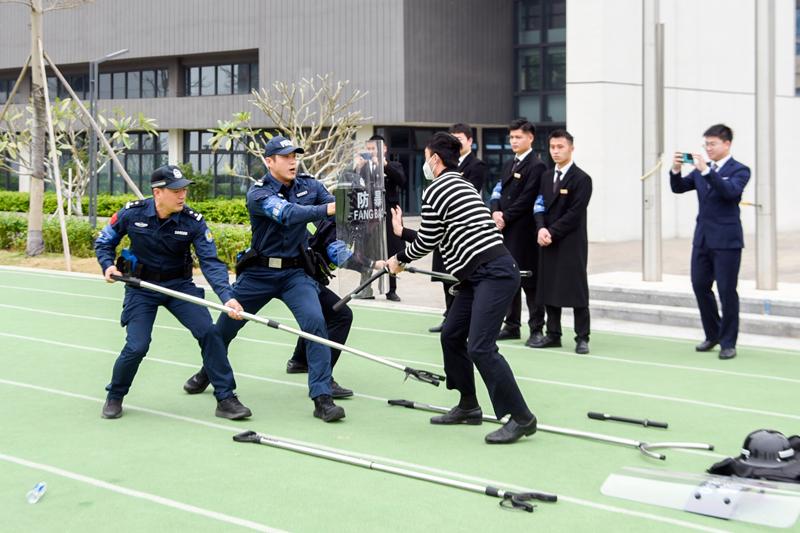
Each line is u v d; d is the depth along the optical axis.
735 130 22.28
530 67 29.23
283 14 29.42
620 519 4.88
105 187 35.94
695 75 21.53
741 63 22.33
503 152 30.23
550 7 28.67
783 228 22.70
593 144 20.61
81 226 19.03
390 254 11.96
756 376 8.33
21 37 36.16
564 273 9.26
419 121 27.45
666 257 17.36
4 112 18.92
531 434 6.33
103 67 35.81
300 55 29.08
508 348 9.59
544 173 9.45
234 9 30.66
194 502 5.19
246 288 7.11
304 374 8.52
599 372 8.49
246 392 7.82
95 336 10.56
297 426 6.75
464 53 28.38
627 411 7.16
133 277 6.92
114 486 5.46
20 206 32.91
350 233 10.66
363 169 10.79
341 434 6.53
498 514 4.96
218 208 27.95
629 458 5.94
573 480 5.52
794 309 10.42
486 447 6.19
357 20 27.86
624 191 20.97
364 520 4.89
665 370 8.57
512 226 9.68
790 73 22.55
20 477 5.64
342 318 7.61
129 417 7.03
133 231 6.87
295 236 7.07
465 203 6.30
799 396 7.62
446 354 6.66
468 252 6.28
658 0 12.79
